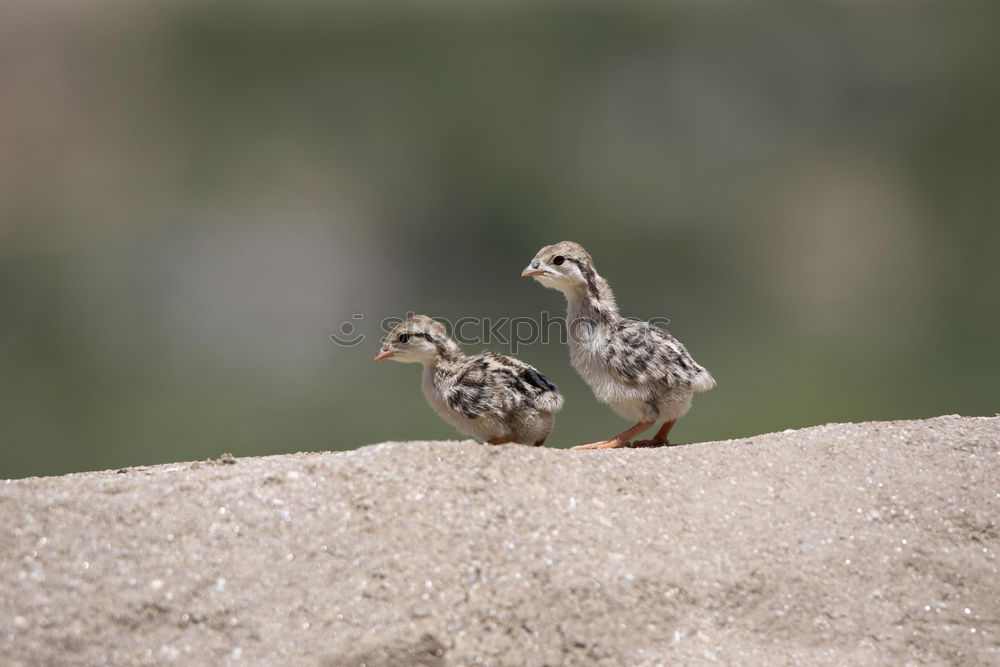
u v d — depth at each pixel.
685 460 7.66
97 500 6.89
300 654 6.25
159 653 6.19
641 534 6.96
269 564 6.62
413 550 6.74
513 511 7.02
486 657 6.32
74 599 6.32
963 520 7.21
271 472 7.21
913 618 6.71
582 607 6.54
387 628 6.37
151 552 6.61
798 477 7.50
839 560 6.93
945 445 7.80
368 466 7.27
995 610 6.77
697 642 6.48
